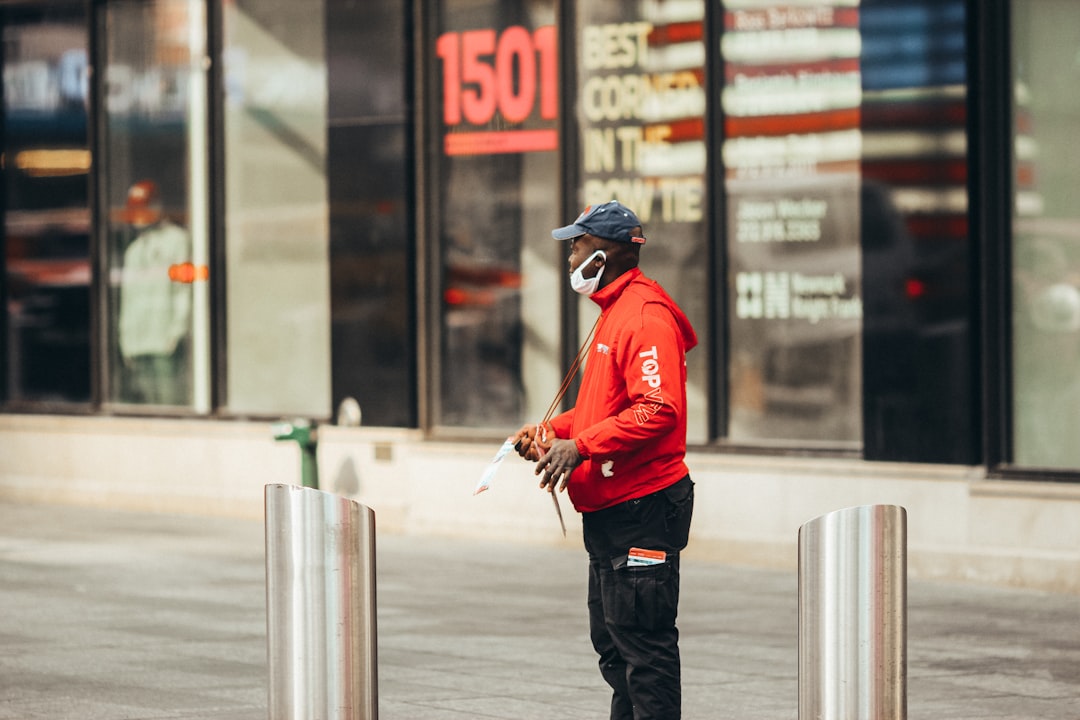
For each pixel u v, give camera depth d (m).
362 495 18.89
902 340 15.37
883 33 15.40
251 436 19.86
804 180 16.20
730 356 16.72
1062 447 14.98
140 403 21.27
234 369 20.48
